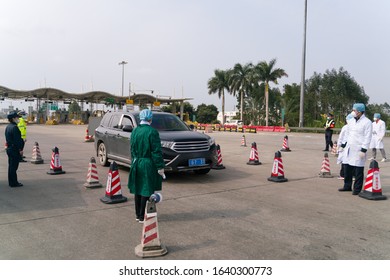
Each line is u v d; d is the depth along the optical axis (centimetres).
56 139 2238
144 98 5597
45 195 702
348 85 5462
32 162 1145
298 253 417
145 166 496
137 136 502
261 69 4556
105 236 470
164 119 951
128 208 609
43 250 422
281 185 815
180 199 673
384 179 905
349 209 609
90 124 2042
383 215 573
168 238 465
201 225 518
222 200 666
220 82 5194
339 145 902
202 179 882
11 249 425
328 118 1555
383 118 5584
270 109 5966
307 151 1580
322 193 734
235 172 995
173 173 961
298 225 519
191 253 416
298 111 5466
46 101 5800
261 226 514
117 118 1025
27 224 520
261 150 1612
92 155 1388
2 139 2153
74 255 408
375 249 430
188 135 849
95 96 5506
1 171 995
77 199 671
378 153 1538
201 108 7875
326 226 516
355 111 714
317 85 5912
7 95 5428
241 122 4869
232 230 496
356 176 716
